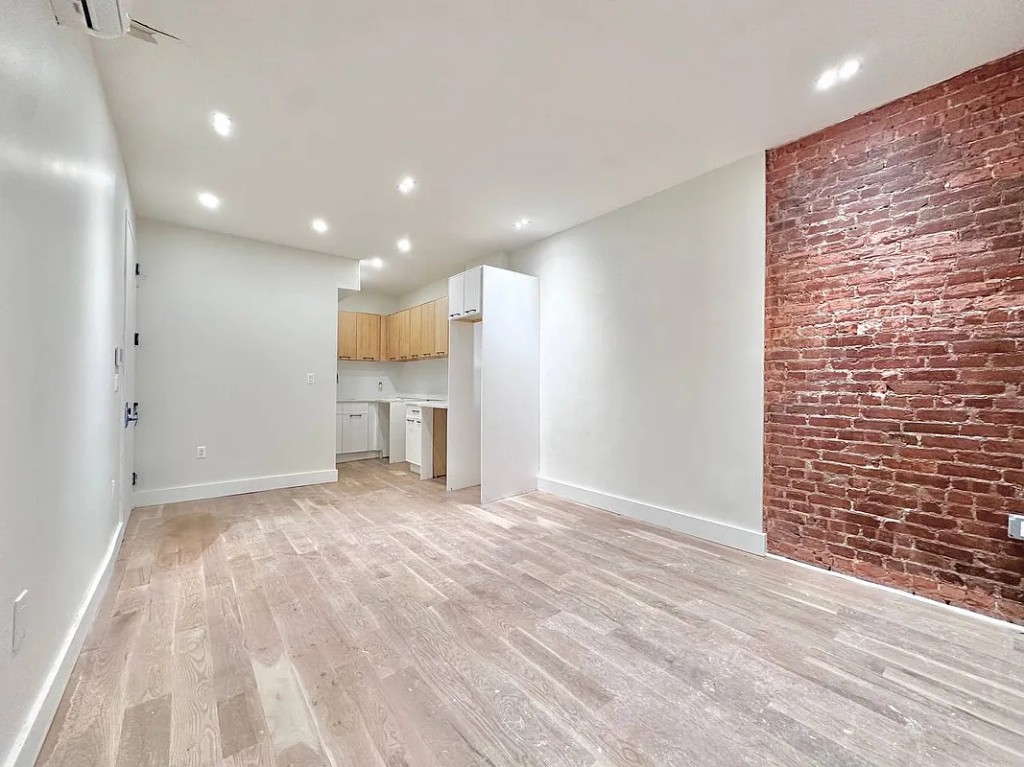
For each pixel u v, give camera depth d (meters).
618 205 3.72
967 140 2.15
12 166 1.14
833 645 1.89
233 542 3.08
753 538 2.90
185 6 1.73
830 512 2.60
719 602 2.26
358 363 6.89
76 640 1.72
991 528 2.08
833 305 2.59
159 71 2.10
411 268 5.62
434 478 5.27
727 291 3.06
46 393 1.40
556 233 4.40
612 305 3.86
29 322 1.26
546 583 2.47
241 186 3.33
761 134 2.69
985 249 2.10
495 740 1.38
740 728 1.43
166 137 2.66
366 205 3.70
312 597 2.29
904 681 1.67
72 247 1.67
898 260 2.35
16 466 1.17
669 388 3.42
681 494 3.34
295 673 1.69
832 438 2.59
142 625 2.02
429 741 1.37
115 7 1.33
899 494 2.35
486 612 2.15
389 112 2.45
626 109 2.44
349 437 6.55
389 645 1.88
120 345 2.86
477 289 4.27
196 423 4.23
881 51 2.00
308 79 2.18
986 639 1.93
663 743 1.37
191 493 4.18
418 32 1.89
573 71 2.14
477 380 4.91
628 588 2.41
